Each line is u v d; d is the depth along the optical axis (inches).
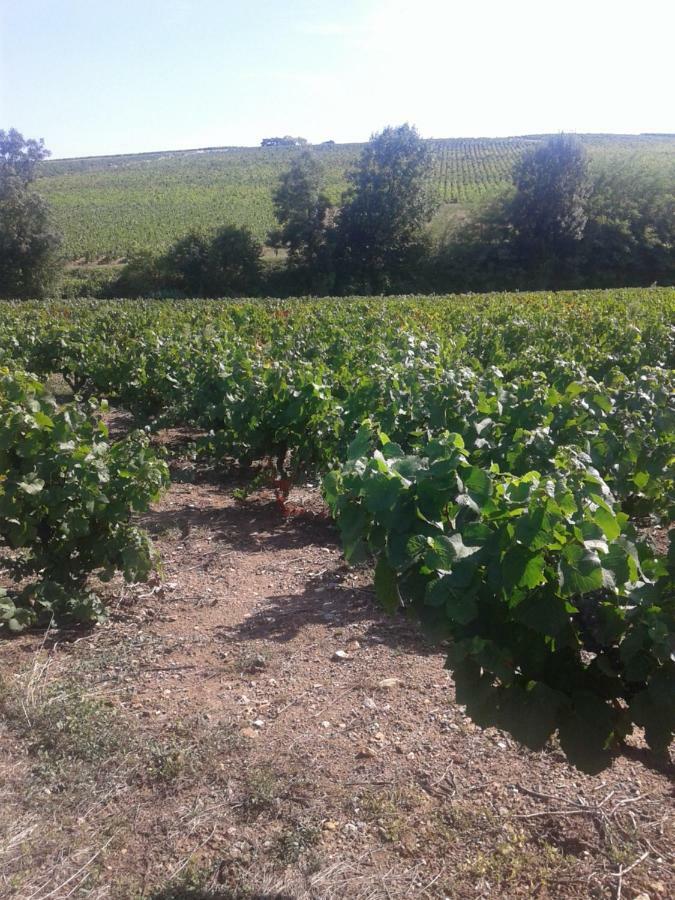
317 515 284.2
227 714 152.3
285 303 1087.0
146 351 481.7
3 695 154.4
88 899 107.4
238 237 2016.5
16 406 197.6
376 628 189.3
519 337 513.3
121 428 495.2
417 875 111.9
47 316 860.6
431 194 2127.2
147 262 2030.0
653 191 2138.3
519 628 97.3
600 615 98.3
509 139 4628.4
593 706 94.4
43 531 197.0
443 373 249.1
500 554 92.4
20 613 184.7
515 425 202.4
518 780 131.5
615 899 107.0
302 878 111.0
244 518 287.9
